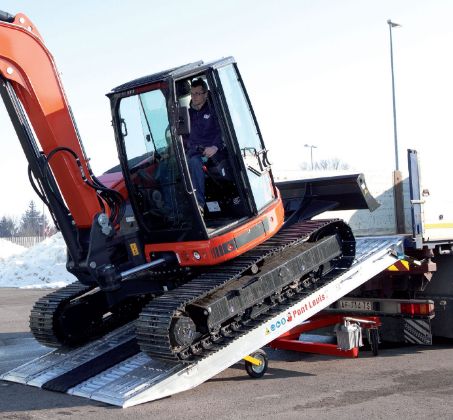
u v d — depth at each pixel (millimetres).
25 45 6191
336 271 7676
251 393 6320
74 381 6512
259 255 6773
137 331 6211
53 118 6332
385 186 9750
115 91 6746
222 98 6547
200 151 6711
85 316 7656
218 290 6457
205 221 7012
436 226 8539
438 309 8625
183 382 6211
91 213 6531
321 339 9492
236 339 6602
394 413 5504
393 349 8648
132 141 6816
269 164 7137
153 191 6754
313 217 8258
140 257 6832
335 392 6297
